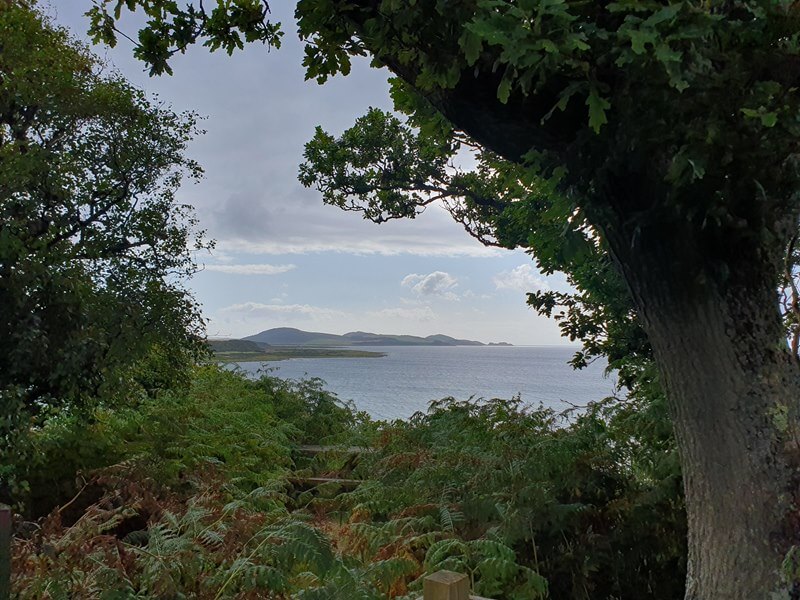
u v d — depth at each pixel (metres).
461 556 3.33
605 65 1.84
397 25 2.04
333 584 2.67
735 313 2.08
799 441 2.04
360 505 4.38
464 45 1.83
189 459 6.25
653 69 1.71
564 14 1.57
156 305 9.92
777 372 2.09
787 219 2.11
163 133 10.80
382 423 6.52
